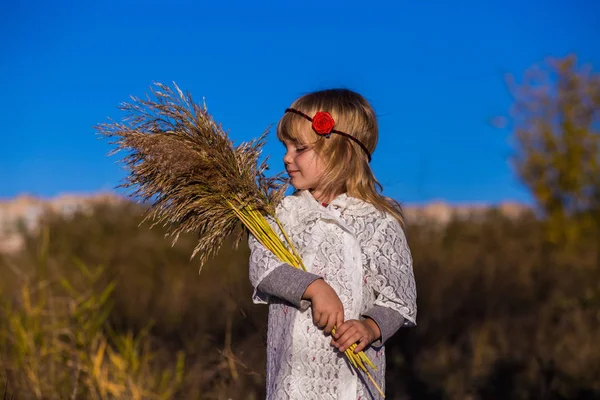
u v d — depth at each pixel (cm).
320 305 259
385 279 276
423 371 532
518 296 732
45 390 416
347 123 288
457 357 565
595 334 594
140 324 583
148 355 466
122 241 819
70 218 886
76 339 441
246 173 286
